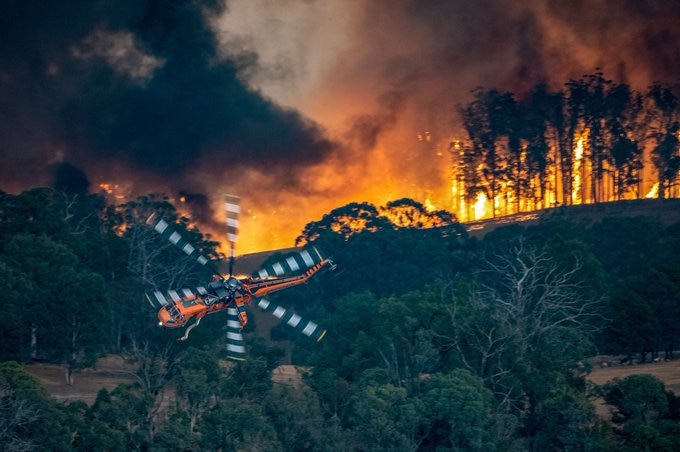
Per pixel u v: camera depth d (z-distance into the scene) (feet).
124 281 414.41
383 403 238.27
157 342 321.93
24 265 345.10
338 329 320.91
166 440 226.79
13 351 311.68
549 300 317.42
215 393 259.60
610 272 487.61
